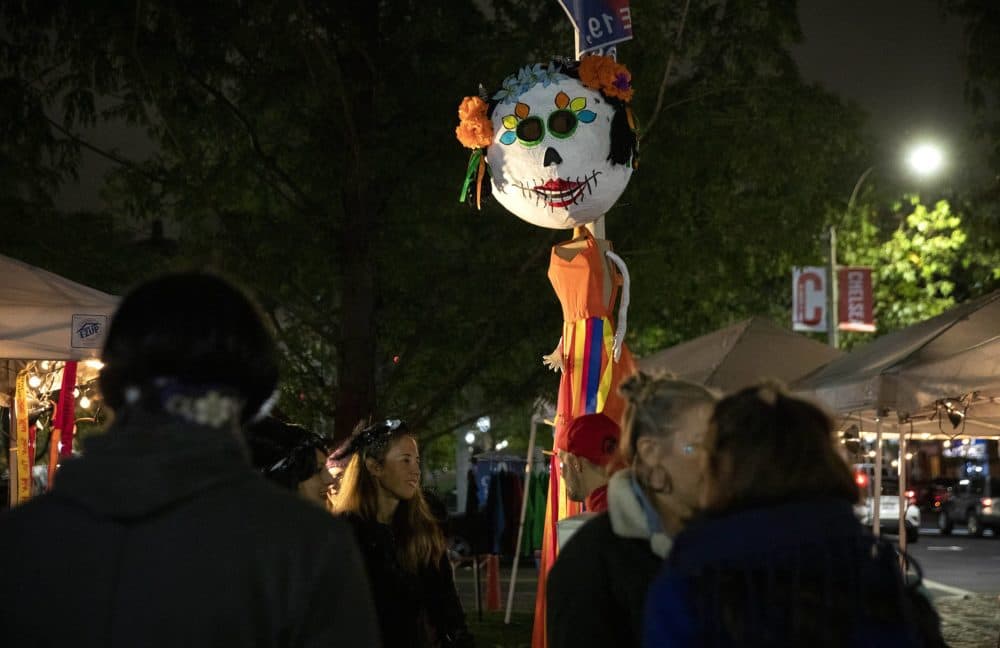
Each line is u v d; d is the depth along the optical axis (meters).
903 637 2.09
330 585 1.96
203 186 11.21
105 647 1.85
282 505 1.99
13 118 10.98
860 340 26.31
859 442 10.53
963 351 8.13
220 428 2.01
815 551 2.08
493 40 11.61
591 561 2.78
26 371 8.22
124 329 2.04
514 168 6.31
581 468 3.66
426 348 11.81
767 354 11.17
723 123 11.87
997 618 14.25
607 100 6.29
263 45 10.95
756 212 12.27
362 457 4.82
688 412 2.69
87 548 1.89
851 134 12.33
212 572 1.89
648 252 11.77
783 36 11.88
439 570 4.91
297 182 11.93
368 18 11.60
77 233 11.92
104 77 11.01
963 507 32.53
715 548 2.10
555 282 6.26
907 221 24.55
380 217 11.65
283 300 11.94
